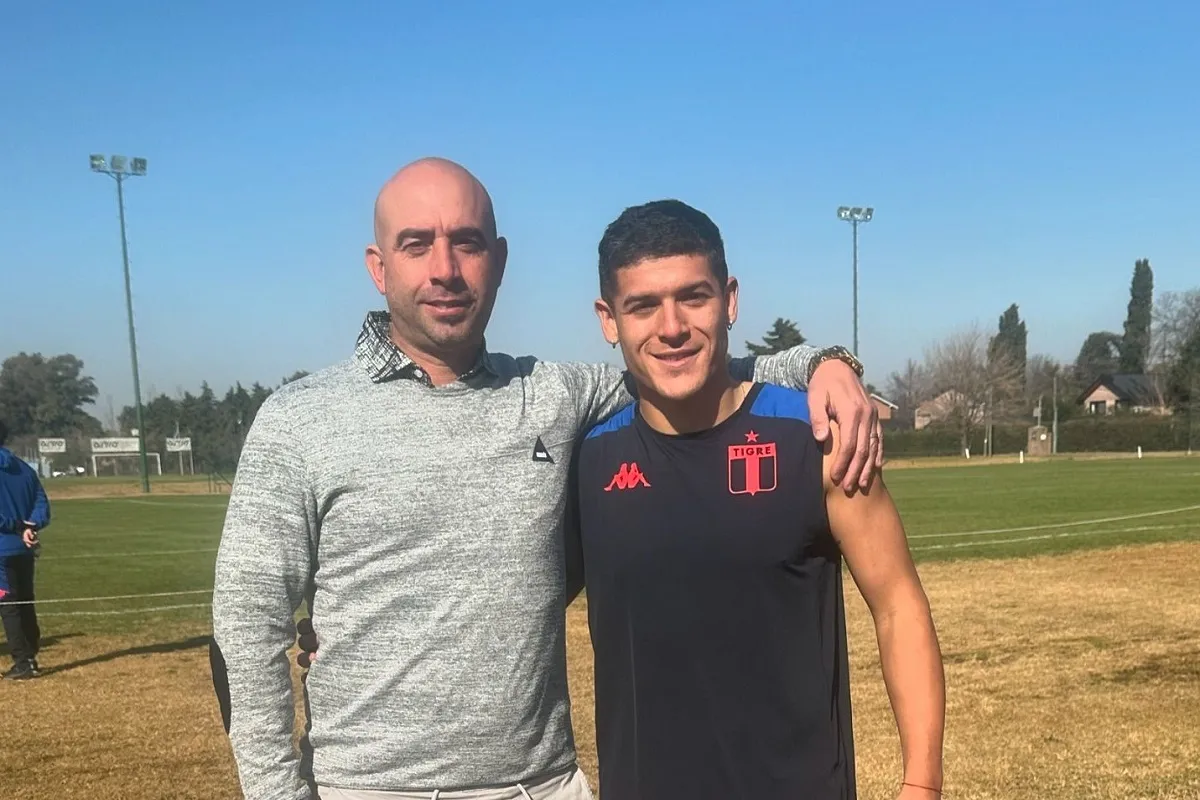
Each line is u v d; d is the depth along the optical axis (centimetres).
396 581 220
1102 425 6028
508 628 224
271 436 222
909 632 218
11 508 768
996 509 2161
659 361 219
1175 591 1032
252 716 217
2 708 672
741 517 216
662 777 222
